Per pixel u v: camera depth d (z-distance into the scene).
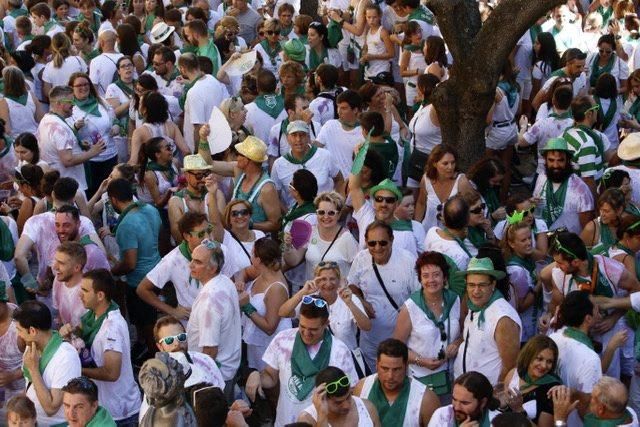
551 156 18.22
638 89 24.92
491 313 13.91
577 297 13.64
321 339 13.66
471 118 20.53
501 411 12.44
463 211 15.84
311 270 17.12
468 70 20.27
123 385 14.09
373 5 28.14
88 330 13.86
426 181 18.05
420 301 14.45
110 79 25.03
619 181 18.73
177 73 24.25
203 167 17.55
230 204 16.77
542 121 22.44
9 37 31.05
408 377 12.95
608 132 24.11
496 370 13.95
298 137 19.16
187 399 11.99
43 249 16.92
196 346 14.53
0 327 14.46
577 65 24.95
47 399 12.96
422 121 21.28
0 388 14.55
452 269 15.40
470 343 14.07
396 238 16.41
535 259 16.58
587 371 13.35
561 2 19.50
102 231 17.69
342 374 11.94
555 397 12.52
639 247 15.83
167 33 26.59
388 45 28.06
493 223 17.92
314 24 28.36
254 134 21.70
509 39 19.95
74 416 12.03
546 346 12.88
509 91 23.67
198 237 15.45
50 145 20.50
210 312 14.26
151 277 15.78
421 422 12.79
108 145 22.14
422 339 14.37
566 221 18.38
